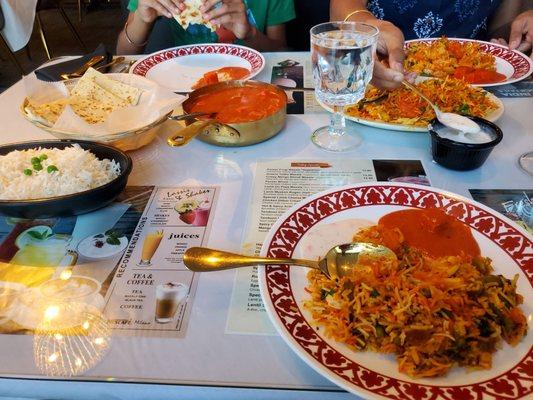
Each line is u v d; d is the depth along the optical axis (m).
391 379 0.51
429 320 0.55
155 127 1.03
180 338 0.60
